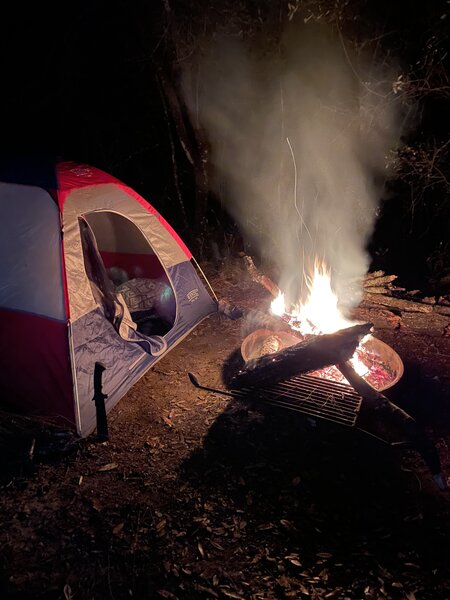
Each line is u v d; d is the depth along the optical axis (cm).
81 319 244
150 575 175
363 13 405
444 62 394
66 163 295
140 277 360
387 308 362
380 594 169
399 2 401
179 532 191
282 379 247
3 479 214
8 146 489
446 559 181
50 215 251
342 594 168
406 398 268
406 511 201
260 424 248
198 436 241
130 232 345
